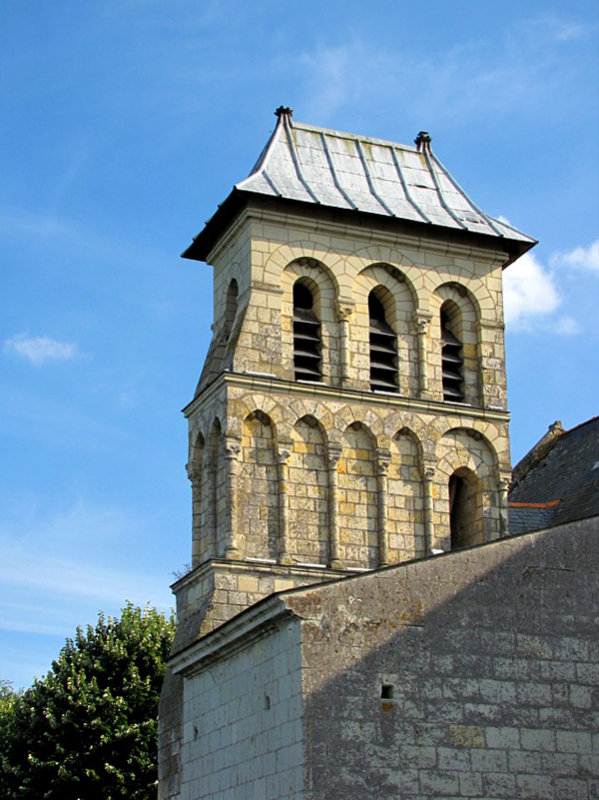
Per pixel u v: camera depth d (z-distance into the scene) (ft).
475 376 155.43
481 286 157.79
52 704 201.26
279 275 149.18
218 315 156.35
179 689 134.00
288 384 144.87
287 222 150.92
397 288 154.51
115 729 199.62
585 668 108.58
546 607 109.29
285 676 104.94
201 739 121.19
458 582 107.86
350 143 163.22
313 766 99.96
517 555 110.11
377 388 150.61
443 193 162.61
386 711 102.73
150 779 199.00
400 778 101.30
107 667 209.46
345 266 152.05
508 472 151.74
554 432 190.08
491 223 160.25
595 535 112.88
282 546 140.15
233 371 143.33
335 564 141.38
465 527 151.94
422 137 167.94
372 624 104.73
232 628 113.09
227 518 139.74
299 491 143.02
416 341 153.38
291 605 103.60
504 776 103.65
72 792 197.67
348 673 102.94
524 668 107.04
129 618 218.38
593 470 166.81
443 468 149.38
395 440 148.46
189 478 148.97
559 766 105.29
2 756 202.28
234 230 153.58
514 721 105.29
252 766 109.29
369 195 157.28
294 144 159.94
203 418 148.15
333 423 145.69
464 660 105.81
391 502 146.20
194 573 140.46
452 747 103.19
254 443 142.92
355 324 151.02
